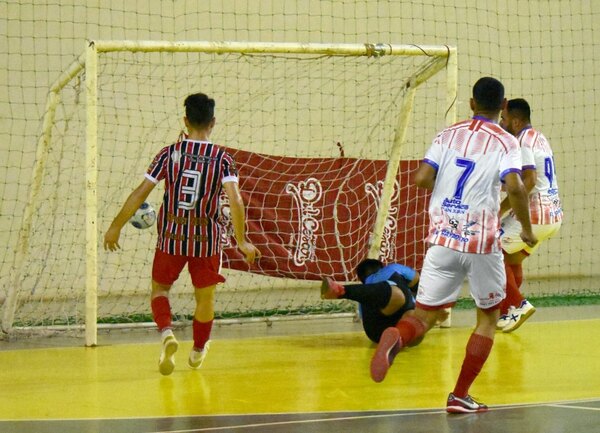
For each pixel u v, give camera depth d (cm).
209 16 2756
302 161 2198
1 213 2567
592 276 3073
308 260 2200
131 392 1422
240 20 2784
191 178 1521
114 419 1238
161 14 2717
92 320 1864
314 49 1955
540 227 1956
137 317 2273
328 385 1464
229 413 1267
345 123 2822
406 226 2252
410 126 2841
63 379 1529
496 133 1255
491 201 1252
